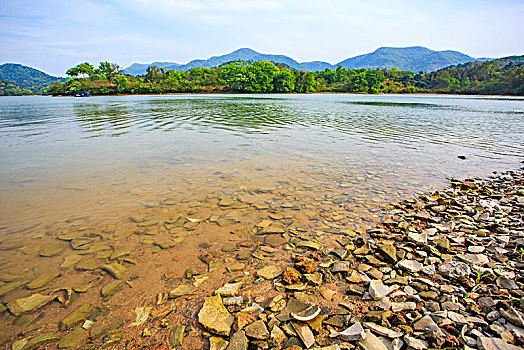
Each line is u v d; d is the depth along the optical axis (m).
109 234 5.42
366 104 47.62
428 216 6.26
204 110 32.62
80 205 6.68
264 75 119.50
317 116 26.78
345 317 3.42
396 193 7.77
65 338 3.16
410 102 56.34
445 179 9.06
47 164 10.00
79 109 36.53
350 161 10.85
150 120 22.95
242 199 7.16
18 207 6.50
